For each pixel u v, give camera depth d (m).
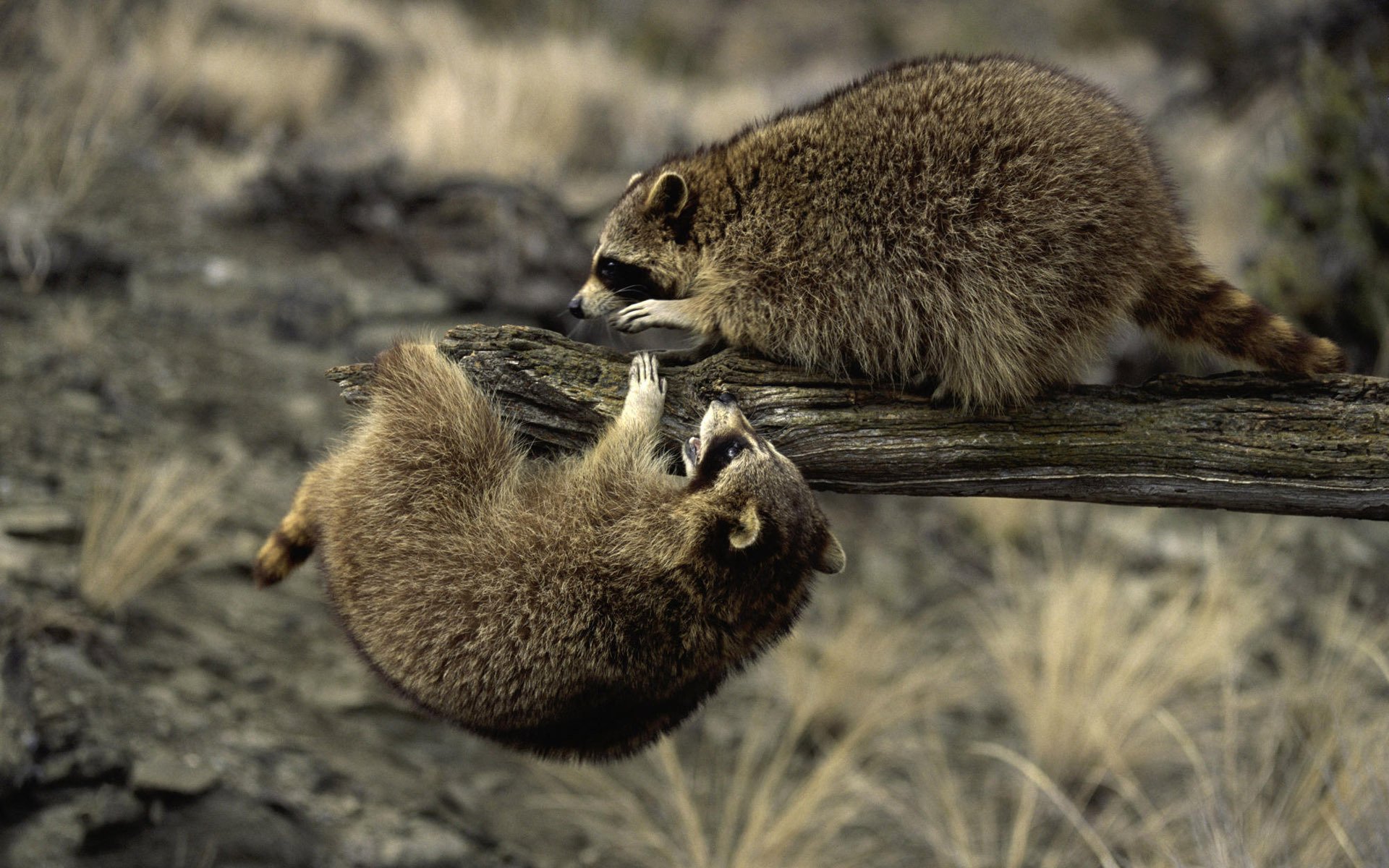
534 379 5.41
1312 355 5.38
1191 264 5.62
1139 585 14.10
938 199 5.34
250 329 14.85
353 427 5.75
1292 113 16.28
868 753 11.52
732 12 42.09
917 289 5.33
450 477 5.25
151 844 7.72
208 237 16.39
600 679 5.17
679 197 6.16
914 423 5.39
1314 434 5.19
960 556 15.09
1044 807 10.95
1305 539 15.05
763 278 5.56
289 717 9.56
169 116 19.98
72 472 11.08
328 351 14.85
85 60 19.28
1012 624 13.23
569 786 10.49
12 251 14.34
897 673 12.56
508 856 9.07
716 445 5.35
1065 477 5.30
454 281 16.41
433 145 18.94
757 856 9.77
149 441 12.19
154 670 9.25
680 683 5.36
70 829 7.47
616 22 37.16
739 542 5.22
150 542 9.92
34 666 8.51
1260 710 11.48
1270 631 13.20
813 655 12.54
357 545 5.26
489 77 22.70
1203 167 22.50
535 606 5.11
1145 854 10.05
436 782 9.67
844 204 5.49
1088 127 5.38
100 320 13.98
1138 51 32.44
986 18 40.00
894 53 41.53
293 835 8.28
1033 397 5.37
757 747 11.52
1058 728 11.45
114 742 8.19
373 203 17.08
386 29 27.50
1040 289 5.26
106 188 16.88
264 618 10.62
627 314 5.82
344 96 23.42
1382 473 5.10
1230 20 28.97
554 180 19.31
